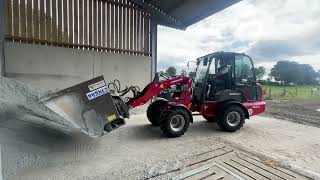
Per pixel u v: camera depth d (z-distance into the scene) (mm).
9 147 3164
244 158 3564
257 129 5531
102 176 2889
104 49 7633
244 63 5465
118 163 3299
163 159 3467
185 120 4695
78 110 3615
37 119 4305
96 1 7352
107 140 4336
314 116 8094
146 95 4801
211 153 3750
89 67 7234
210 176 2965
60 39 6742
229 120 5203
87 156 3512
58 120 4582
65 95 3619
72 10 6898
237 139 4598
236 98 5348
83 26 7137
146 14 8641
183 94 5152
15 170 2844
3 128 3576
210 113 5266
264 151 3932
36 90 5855
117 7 7832
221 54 5293
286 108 10359
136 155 3627
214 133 5043
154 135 4754
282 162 3424
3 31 5816
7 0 5883
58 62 6660
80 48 7117
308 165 3367
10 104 4473
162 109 4945
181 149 3932
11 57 5949
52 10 6559
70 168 3082
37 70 6332
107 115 3762
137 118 6445
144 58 8586
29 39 6234
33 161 3115
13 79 5766
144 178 2865
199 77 5574
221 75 5309
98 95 3742
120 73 7969
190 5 8203
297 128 5773
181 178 2895
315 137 4914
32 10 6242
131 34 8273
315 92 20250
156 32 9055
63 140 3982
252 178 2930
